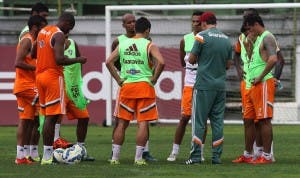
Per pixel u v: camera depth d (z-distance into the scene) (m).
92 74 63.12
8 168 34.81
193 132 36.28
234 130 59.38
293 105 62.09
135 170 33.84
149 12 76.25
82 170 33.81
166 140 50.88
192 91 37.34
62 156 36.56
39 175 32.22
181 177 31.47
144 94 35.69
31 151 38.75
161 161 38.47
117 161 36.78
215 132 36.41
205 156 41.28
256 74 36.75
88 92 63.28
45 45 35.16
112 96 63.16
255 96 36.75
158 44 66.94
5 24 71.25
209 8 61.94
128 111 36.19
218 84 36.00
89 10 77.00
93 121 63.47
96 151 43.84
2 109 63.47
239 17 65.38
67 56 38.09
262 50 36.59
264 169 34.31
